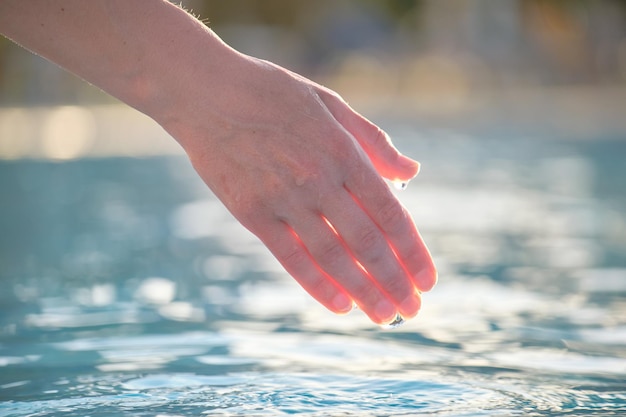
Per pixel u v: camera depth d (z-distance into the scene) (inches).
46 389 62.7
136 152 368.2
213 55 52.2
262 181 51.1
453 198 228.5
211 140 51.6
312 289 52.6
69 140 419.5
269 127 50.7
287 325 91.0
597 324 90.6
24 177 292.2
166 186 267.3
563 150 354.0
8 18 52.6
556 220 186.9
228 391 60.9
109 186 267.7
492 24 776.3
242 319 95.0
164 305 104.2
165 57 52.0
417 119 481.7
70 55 52.9
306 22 1040.2
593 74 762.8
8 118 531.2
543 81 738.8
